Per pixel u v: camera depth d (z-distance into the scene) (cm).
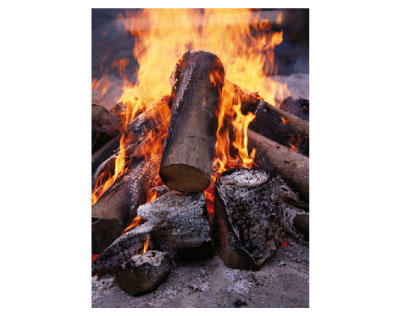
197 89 185
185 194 185
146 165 206
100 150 209
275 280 170
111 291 169
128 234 179
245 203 169
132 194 199
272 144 215
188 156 163
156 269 165
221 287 167
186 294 164
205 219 176
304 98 219
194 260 179
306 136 214
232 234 171
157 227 176
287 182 203
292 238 195
